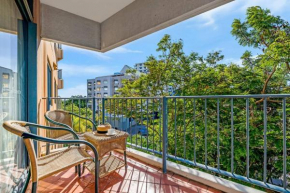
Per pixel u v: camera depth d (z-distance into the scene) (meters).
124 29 3.24
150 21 2.77
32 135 1.12
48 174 1.28
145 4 2.86
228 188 1.70
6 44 1.66
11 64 1.78
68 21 3.40
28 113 2.33
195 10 2.25
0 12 1.54
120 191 1.77
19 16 2.04
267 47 5.97
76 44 3.51
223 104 5.91
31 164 1.12
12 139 1.70
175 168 2.14
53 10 3.21
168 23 2.59
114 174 2.11
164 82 8.18
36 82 2.42
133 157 2.62
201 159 6.14
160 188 1.82
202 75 7.05
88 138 1.96
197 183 1.91
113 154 2.75
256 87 6.33
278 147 4.77
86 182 1.93
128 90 8.94
